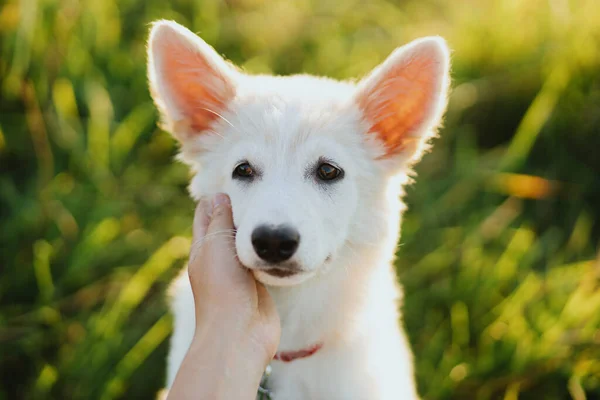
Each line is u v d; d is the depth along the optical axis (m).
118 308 1.04
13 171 1.16
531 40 1.35
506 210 1.17
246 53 1.38
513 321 1.04
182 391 0.72
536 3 1.40
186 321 0.89
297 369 0.87
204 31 1.33
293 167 0.82
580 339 1.02
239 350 0.75
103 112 1.16
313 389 0.87
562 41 1.31
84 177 1.15
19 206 1.12
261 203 0.79
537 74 1.30
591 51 1.29
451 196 1.18
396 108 0.86
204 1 1.36
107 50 1.24
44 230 1.11
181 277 0.92
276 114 0.83
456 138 1.28
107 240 1.10
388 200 0.86
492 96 1.31
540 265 1.14
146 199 1.17
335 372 0.87
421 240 1.15
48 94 1.18
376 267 0.86
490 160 1.21
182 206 1.17
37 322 1.07
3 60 1.18
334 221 0.82
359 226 0.85
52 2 1.19
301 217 0.78
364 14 1.53
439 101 0.84
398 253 1.13
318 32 1.43
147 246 1.13
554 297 1.07
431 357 1.05
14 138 1.16
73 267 1.07
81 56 1.20
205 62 0.85
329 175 0.83
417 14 1.56
